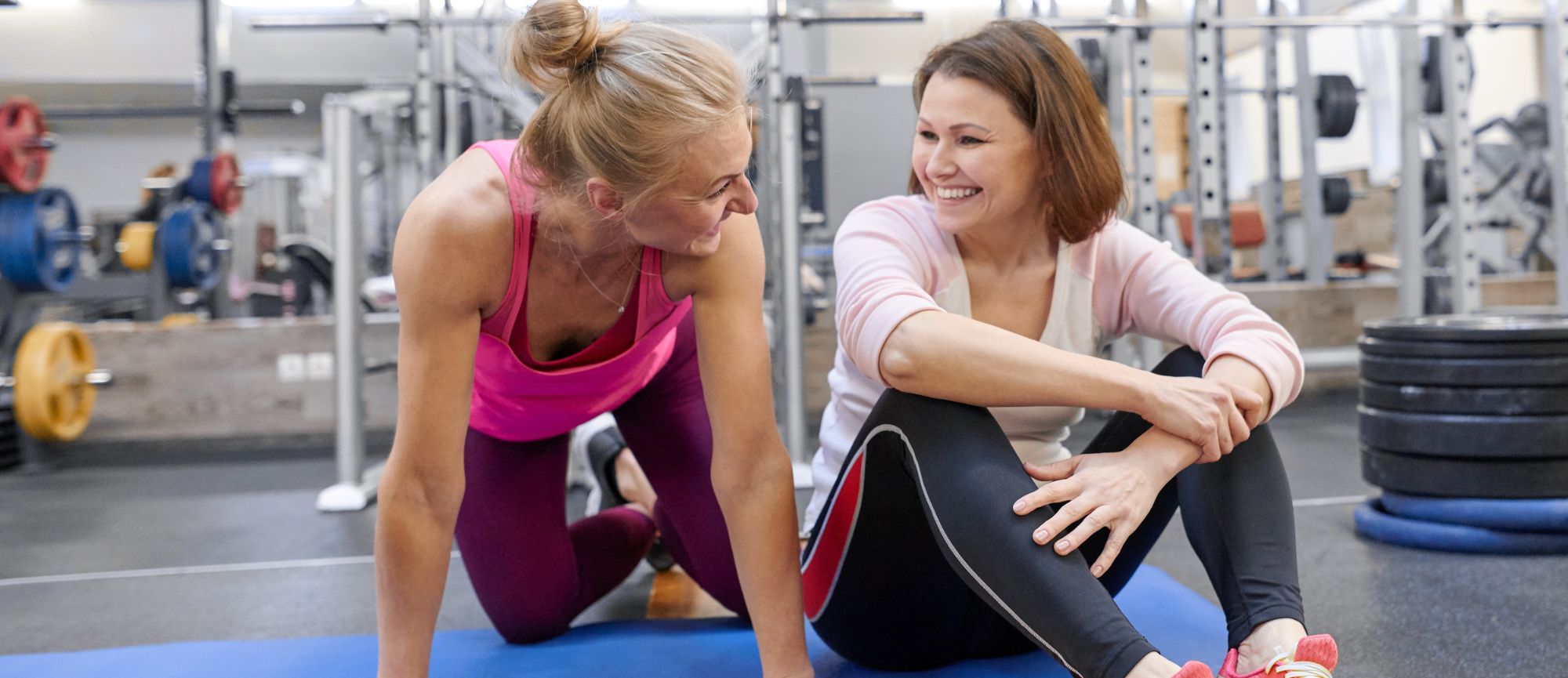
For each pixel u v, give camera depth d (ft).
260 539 7.97
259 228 18.81
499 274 3.18
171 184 15.07
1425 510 6.41
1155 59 23.39
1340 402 14.96
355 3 20.61
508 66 2.98
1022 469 3.13
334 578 6.57
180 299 18.03
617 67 2.70
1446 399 6.28
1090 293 3.83
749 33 16.72
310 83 23.11
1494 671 4.12
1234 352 3.34
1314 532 6.95
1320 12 21.38
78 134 27.58
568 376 3.72
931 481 3.10
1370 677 4.11
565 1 2.73
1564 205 11.85
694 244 3.01
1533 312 12.43
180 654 4.51
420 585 3.27
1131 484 3.06
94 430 13.32
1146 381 3.16
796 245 9.78
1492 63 20.04
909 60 18.21
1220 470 3.29
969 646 4.04
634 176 2.71
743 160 2.80
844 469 3.54
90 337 13.29
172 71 24.00
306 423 13.53
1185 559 6.32
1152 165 12.48
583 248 3.20
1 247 11.65
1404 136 13.32
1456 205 12.64
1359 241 20.36
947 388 3.17
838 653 4.17
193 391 13.43
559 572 4.54
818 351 14.37
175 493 10.39
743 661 4.26
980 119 3.42
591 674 4.17
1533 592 5.30
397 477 3.17
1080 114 3.47
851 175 16.06
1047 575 2.87
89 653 4.57
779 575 3.46
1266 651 3.01
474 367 3.45
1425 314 15.51
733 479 3.44
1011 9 10.77
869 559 3.60
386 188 19.20
